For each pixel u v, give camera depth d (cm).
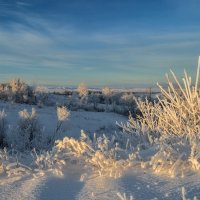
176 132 607
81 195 381
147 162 457
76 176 452
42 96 3609
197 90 612
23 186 422
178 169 434
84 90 4238
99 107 3653
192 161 434
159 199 353
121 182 405
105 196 371
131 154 484
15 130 1044
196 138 532
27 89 3634
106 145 508
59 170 470
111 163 470
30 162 531
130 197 332
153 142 584
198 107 602
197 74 604
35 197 382
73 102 3641
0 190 414
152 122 667
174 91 625
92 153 509
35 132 1073
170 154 470
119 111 3384
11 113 2564
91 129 2166
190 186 379
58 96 4325
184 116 611
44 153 552
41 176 455
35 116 1138
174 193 364
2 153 571
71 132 1630
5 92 3472
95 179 429
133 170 444
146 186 388
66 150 545
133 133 663
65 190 403
